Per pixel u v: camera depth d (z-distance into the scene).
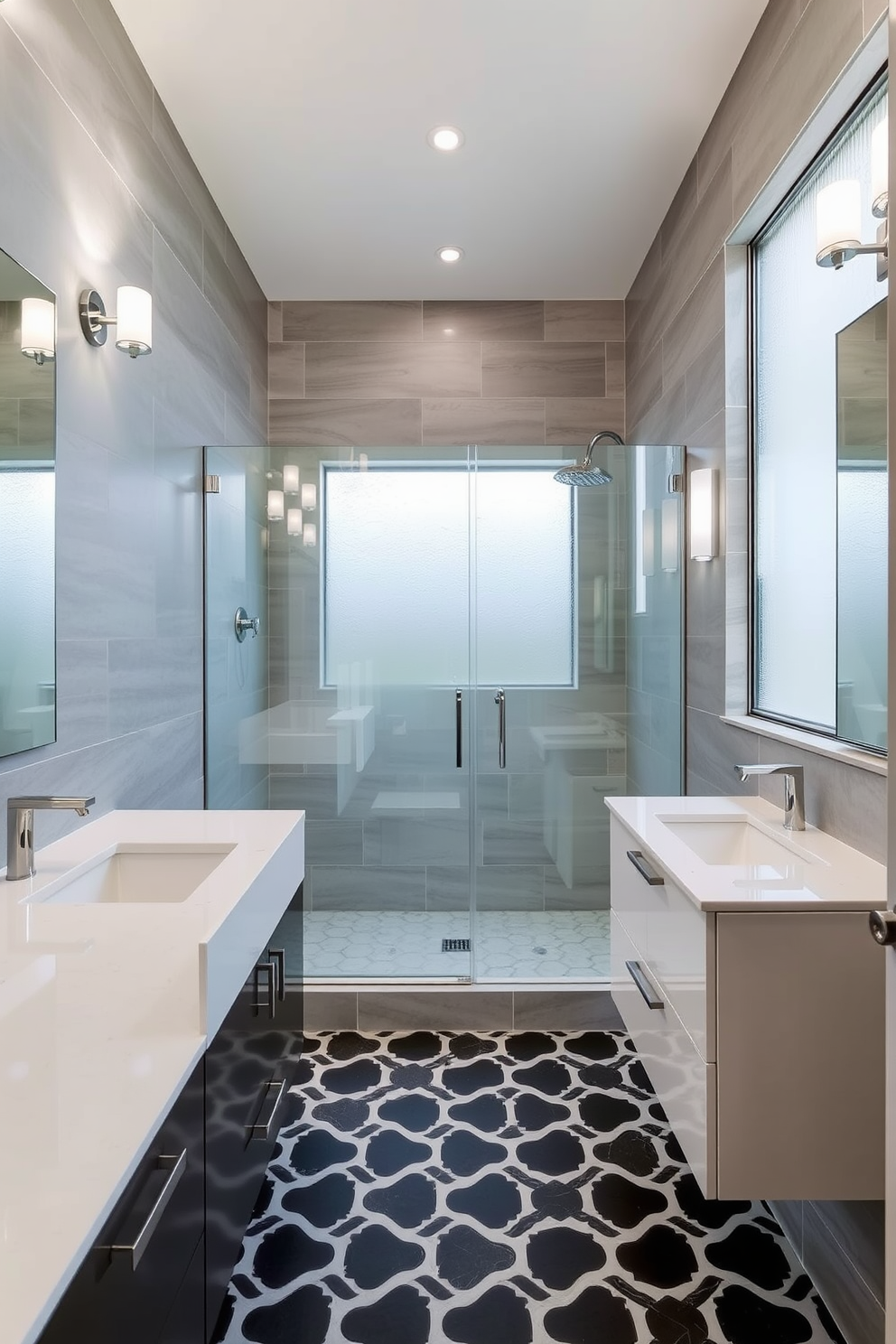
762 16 2.00
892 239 0.93
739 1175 1.34
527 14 1.98
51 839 1.64
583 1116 2.14
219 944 1.17
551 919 2.85
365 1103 2.21
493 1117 2.14
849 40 1.56
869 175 1.65
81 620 1.76
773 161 1.94
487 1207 1.78
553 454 2.82
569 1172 1.90
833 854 1.58
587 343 3.70
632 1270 1.61
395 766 2.83
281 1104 1.66
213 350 2.81
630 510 2.82
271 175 2.67
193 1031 0.95
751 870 1.51
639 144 2.53
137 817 1.90
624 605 2.83
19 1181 0.67
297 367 3.68
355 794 2.83
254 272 3.39
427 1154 1.97
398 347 3.69
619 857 2.08
